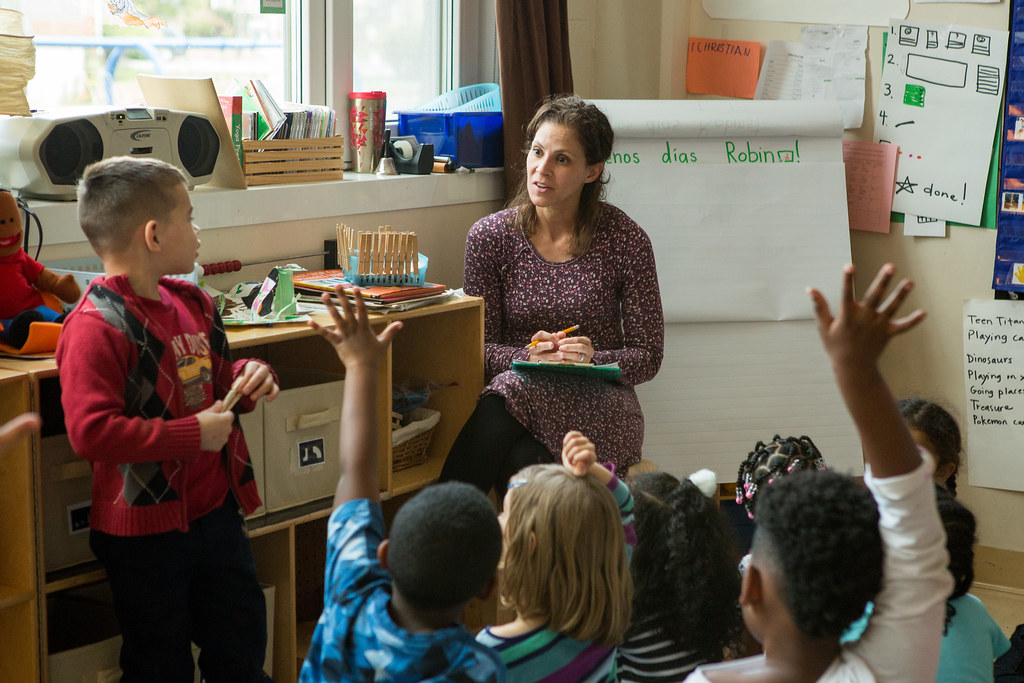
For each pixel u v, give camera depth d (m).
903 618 1.00
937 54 3.12
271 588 2.14
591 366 2.39
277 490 2.13
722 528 1.65
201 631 1.87
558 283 2.58
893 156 3.21
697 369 3.08
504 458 2.41
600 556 1.39
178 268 1.72
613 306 2.62
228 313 2.13
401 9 3.12
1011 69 3.03
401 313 2.25
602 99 3.30
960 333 3.22
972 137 3.11
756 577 1.06
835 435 3.13
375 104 2.90
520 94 3.04
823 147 3.15
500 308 2.64
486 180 3.12
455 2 3.25
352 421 1.32
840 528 0.99
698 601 1.59
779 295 3.10
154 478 1.68
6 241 1.80
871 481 1.00
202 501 1.78
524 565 1.41
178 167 2.29
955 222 3.16
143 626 1.75
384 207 2.81
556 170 2.49
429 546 1.14
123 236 1.66
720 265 3.08
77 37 2.41
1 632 1.78
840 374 0.95
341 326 1.35
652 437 3.06
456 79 3.30
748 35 3.39
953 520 1.53
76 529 1.83
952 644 1.54
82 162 2.11
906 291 0.91
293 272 2.41
